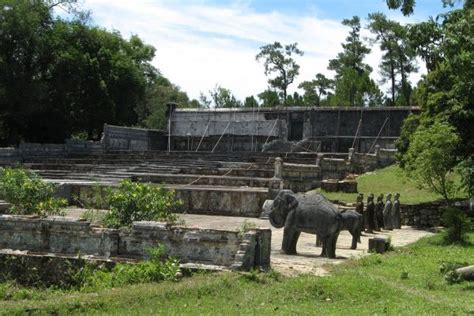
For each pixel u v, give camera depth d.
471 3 13.16
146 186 15.47
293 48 88.06
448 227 21.19
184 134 59.19
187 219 22.67
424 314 9.13
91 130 58.94
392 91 75.44
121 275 11.49
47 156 45.91
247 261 11.75
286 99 86.06
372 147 50.00
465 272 12.69
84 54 55.31
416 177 23.38
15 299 10.25
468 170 15.42
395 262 14.70
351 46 81.44
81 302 8.95
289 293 10.18
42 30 53.56
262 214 23.73
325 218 15.08
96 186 25.03
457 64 12.78
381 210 23.64
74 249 13.50
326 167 34.19
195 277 11.16
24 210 17.12
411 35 13.16
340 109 52.91
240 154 44.41
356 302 9.88
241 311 8.83
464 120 24.27
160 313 8.59
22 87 48.91
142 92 62.81
